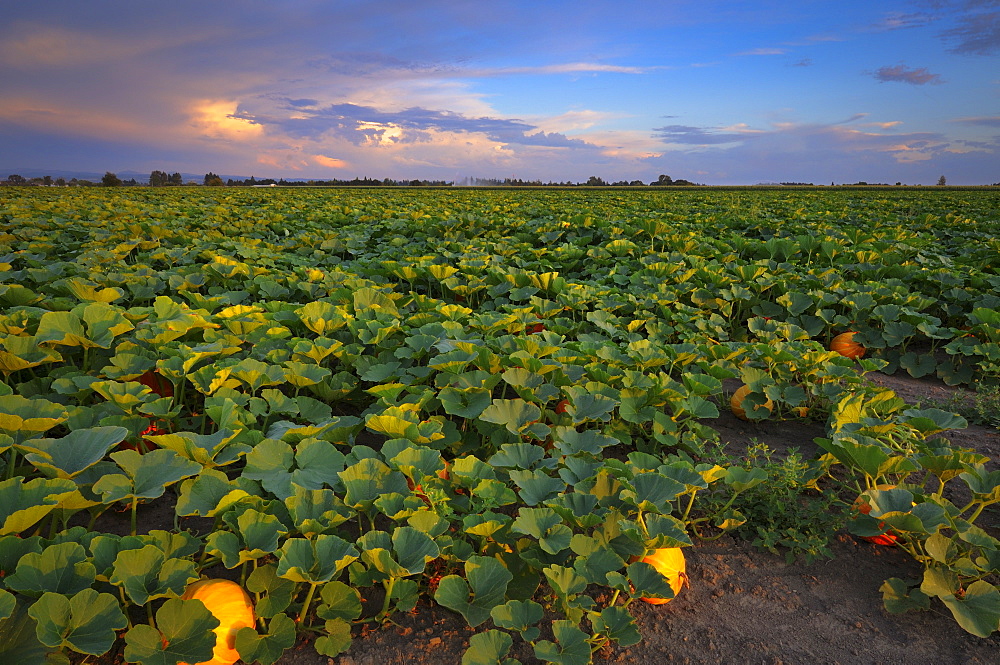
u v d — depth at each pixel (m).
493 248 10.37
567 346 5.05
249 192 34.69
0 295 5.37
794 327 6.15
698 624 2.79
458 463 3.28
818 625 2.81
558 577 2.57
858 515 3.42
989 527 3.50
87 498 2.75
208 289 7.28
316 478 3.07
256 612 2.47
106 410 3.58
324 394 4.32
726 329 7.25
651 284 7.84
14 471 2.97
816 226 13.84
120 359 4.08
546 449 4.11
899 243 10.92
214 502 2.77
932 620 2.85
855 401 4.07
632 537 2.82
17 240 9.98
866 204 24.06
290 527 2.80
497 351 4.85
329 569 2.44
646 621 2.79
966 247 11.94
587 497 3.05
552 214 17.06
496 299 7.32
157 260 9.18
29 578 2.18
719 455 4.15
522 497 3.07
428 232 12.45
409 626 2.68
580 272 9.67
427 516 2.80
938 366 6.19
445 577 2.62
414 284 8.57
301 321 5.46
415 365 5.17
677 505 3.61
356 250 10.77
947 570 2.81
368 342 5.05
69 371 4.27
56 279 6.63
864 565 3.24
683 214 17.97
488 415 3.72
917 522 2.88
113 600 2.14
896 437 4.03
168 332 4.45
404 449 3.31
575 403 4.05
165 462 2.86
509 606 2.52
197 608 2.21
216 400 3.62
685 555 3.27
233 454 3.06
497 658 2.36
